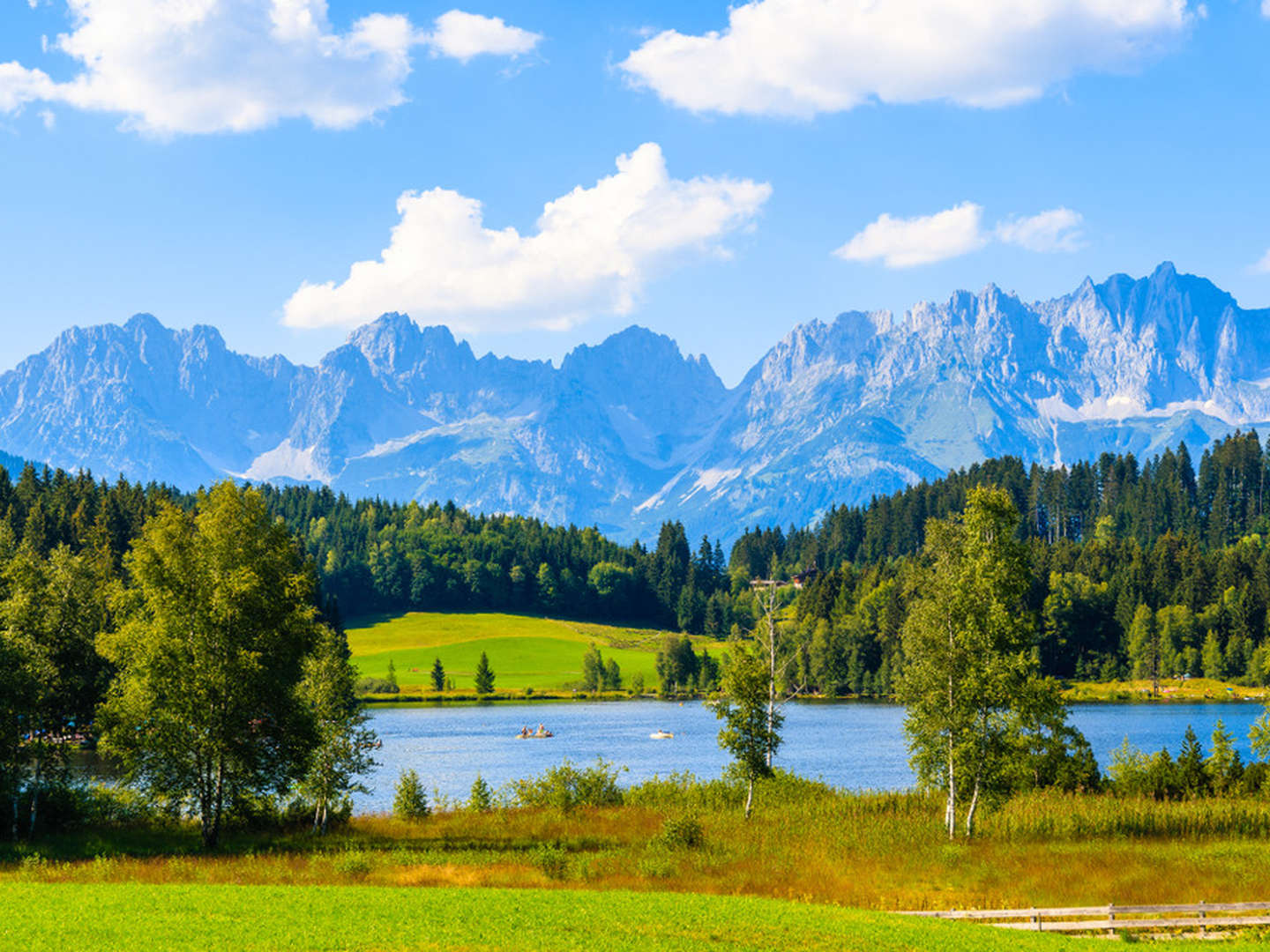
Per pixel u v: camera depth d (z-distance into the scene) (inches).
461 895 1630.2
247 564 2337.6
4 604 2475.4
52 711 2479.1
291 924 1363.2
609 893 1689.2
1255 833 2413.9
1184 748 3107.8
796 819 2603.3
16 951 1194.0
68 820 2418.8
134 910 1429.6
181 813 2600.9
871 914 1605.6
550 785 3063.5
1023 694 2370.8
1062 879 1956.2
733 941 1384.1
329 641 2662.4
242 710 2288.4
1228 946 1524.4
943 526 2608.3
